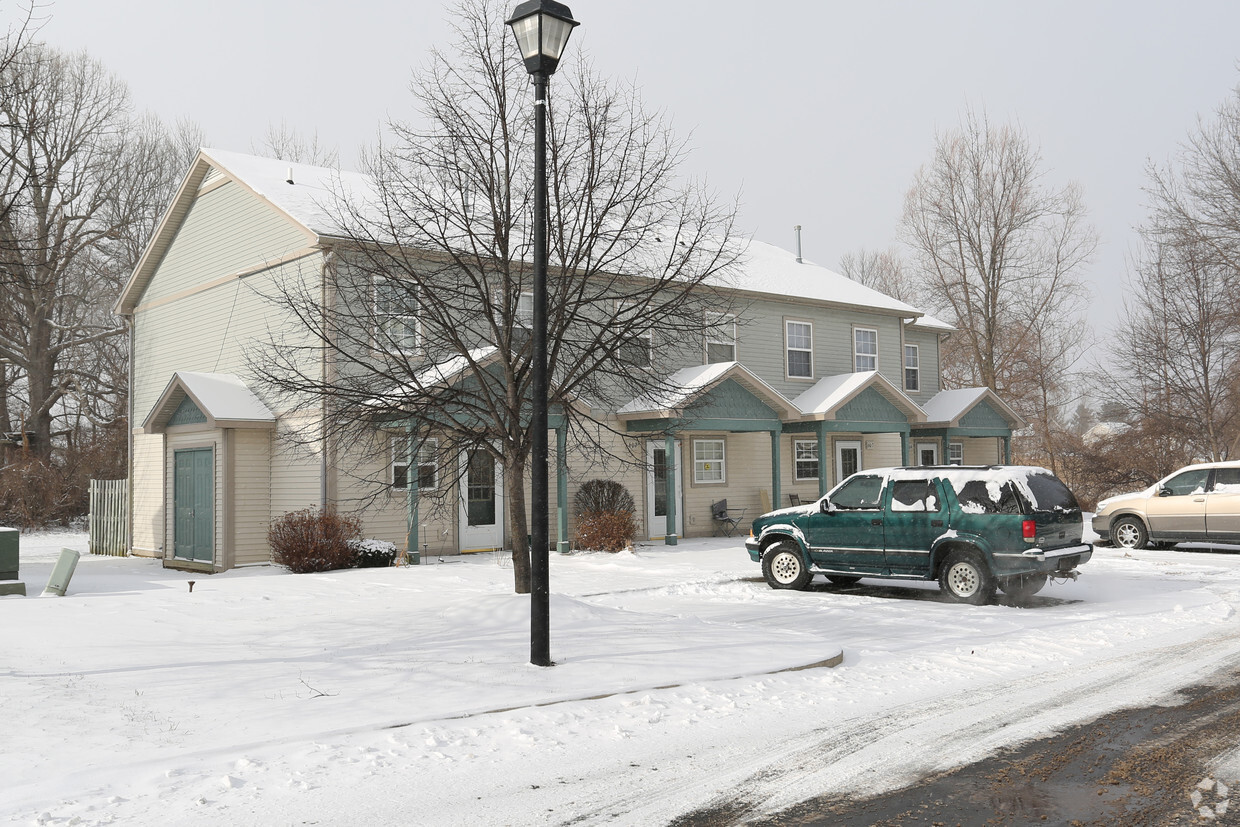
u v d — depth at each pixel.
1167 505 20.08
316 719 6.83
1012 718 7.25
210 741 6.28
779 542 15.16
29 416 36.81
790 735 6.83
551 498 22.23
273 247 20.64
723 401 23.81
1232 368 31.20
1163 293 31.72
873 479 14.31
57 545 29.19
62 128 30.97
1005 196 40.91
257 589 14.59
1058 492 13.62
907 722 7.17
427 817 5.14
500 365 18.00
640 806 5.36
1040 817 5.16
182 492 21.44
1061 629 11.17
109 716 6.90
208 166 23.25
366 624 11.07
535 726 6.87
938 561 13.59
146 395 25.50
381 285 12.73
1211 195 31.00
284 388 12.98
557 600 11.50
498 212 12.05
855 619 12.01
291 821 5.05
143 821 4.99
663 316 12.36
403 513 20.22
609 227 13.41
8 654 9.21
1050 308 43.47
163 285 25.12
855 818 5.18
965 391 32.03
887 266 60.81
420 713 7.00
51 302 33.91
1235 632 10.86
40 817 4.99
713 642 9.85
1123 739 6.63
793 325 28.09
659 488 24.72
